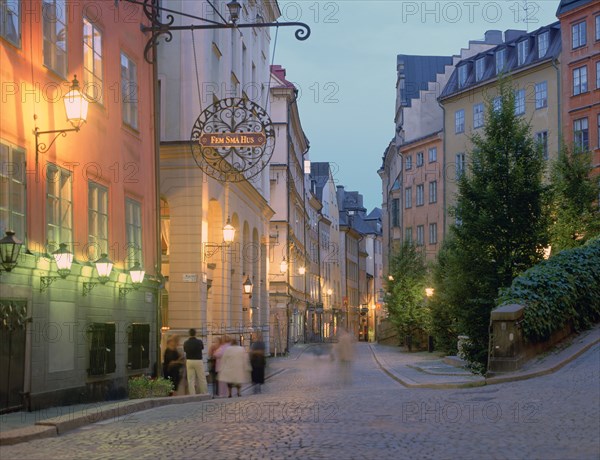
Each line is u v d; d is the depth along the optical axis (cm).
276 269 6128
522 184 2484
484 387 1789
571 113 5331
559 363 1920
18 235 1648
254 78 4528
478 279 2498
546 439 1048
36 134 1730
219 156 3094
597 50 5175
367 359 4828
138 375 2328
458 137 6488
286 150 6188
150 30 2512
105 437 1230
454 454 959
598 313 2286
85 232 2002
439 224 6944
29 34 1723
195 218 3009
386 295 6009
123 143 2316
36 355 1708
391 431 1156
